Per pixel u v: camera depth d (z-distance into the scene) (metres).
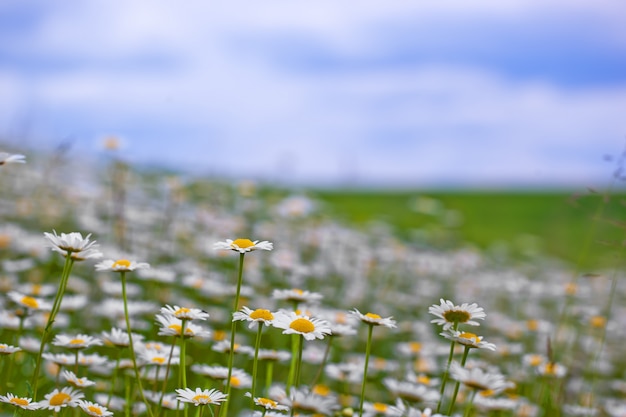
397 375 1.72
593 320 1.83
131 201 3.12
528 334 2.11
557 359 1.76
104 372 1.46
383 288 3.00
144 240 2.59
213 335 1.59
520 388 1.69
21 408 1.20
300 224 3.44
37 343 1.43
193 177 3.02
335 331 1.36
